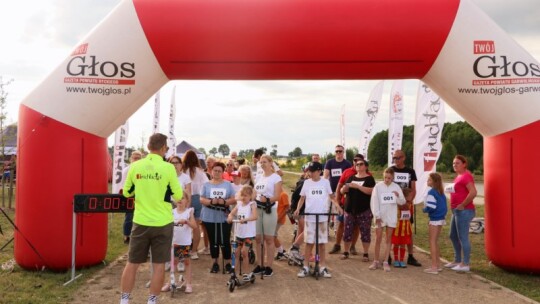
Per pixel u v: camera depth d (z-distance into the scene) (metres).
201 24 6.91
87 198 6.50
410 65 7.15
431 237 7.18
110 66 6.98
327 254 8.62
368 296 5.95
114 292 5.96
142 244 5.16
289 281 6.65
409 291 6.18
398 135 12.79
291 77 7.40
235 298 5.82
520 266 6.96
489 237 7.38
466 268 7.22
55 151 6.88
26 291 5.92
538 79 6.96
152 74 7.21
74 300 5.61
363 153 14.56
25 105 7.05
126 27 6.98
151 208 5.15
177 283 6.38
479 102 7.13
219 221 6.93
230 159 10.70
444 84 7.32
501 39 7.05
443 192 7.24
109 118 7.17
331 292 6.12
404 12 6.95
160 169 5.18
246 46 6.94
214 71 7.21
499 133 7.22
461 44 7.00
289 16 6.89
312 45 6.92
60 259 6.88
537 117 6.87
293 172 48.84
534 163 6.84
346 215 8.16
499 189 7.16
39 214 6.84
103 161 7.35
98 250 7.21
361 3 6.98
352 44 6.92
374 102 14.50
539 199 6.80
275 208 6.95
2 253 8.09
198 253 8.52
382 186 7.41
